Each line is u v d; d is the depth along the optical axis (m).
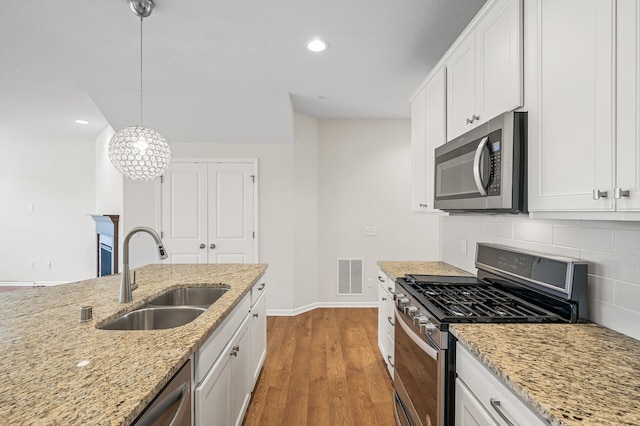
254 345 2.27
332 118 4.33
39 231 5.41
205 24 2.11
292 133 3.91
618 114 0.89
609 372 0.89
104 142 4.81
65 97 3.45
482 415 1.02
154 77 2.95
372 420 2.04
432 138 2.31
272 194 4.07
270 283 4.07
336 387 2.41
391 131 4.38
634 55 0.84
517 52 1.32
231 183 4.08
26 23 2.08
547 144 1.17
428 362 1.34
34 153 5.39
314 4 1.92
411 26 2.15
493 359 0.96
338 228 4.38
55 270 5.43
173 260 4.08
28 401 0.74
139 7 1.89
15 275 5.41
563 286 1.31
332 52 2.50
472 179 1.58
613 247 1.20
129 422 0.70
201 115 3.67
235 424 1.71
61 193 5.41
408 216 4.40
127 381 0.83
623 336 1.15
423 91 2.50
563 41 1.09
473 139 1.58
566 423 0.67
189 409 1.09
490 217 2.06
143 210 4.05
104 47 2.40
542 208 1.19
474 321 1.27
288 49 2.45
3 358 0.96
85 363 0.93
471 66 1.72
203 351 1.21
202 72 2.85
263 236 4.07
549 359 0.96
